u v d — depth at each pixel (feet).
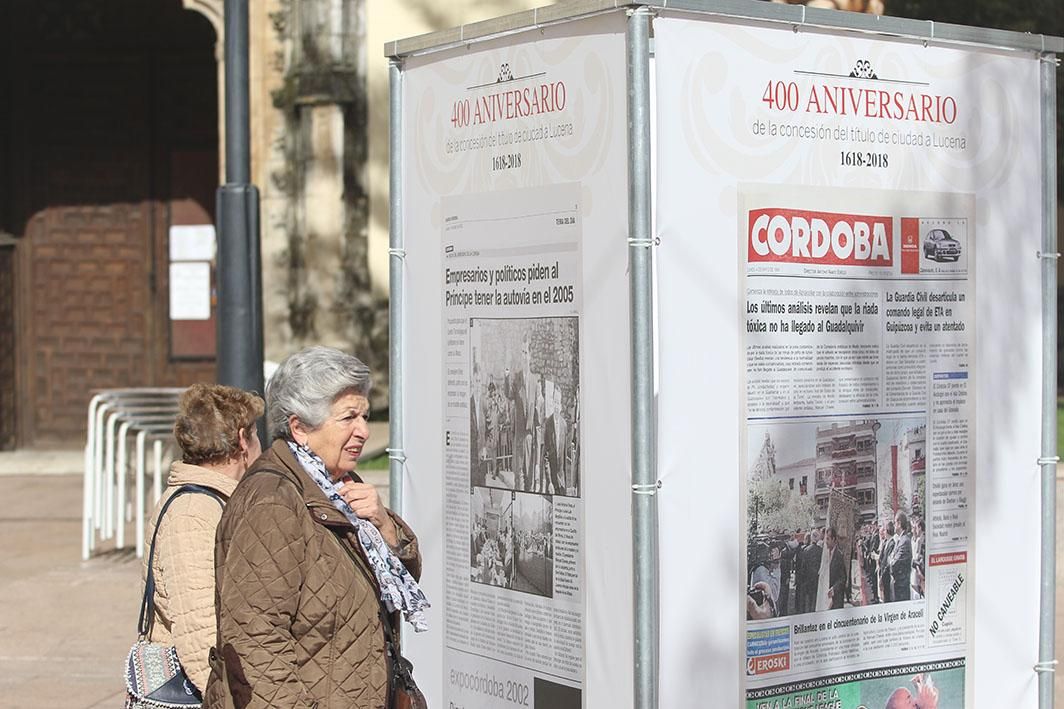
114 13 53.78
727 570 12.32
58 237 54.24
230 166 23.43
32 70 53.98
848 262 12.92
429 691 14.38
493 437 13.48
